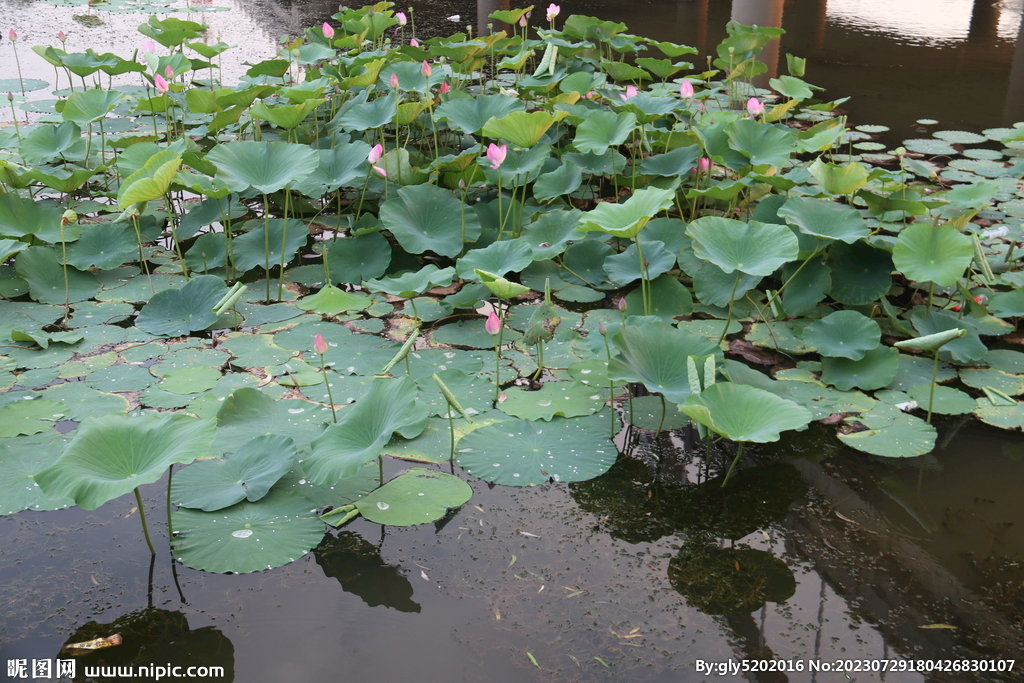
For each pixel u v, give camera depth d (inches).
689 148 162.4
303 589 77.4
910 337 130.8
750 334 132.2
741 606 76.8
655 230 154.6
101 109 181.2
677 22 417.7
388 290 119.5
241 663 68.5
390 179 164.9
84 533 84.1
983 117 265.4
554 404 110.4
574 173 162.2
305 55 217.2
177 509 87.4
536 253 142.6
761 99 280.7
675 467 99.0
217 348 123.2
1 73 285.9
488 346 127.0
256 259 146.9
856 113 268.8
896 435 104.0
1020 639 73.3
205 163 153.3
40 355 119.3
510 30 368.8
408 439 102.1
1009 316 127.5
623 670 68.8
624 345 104.0
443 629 72.9
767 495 94.0
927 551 84.8
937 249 123.0
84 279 144.6
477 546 84.2
